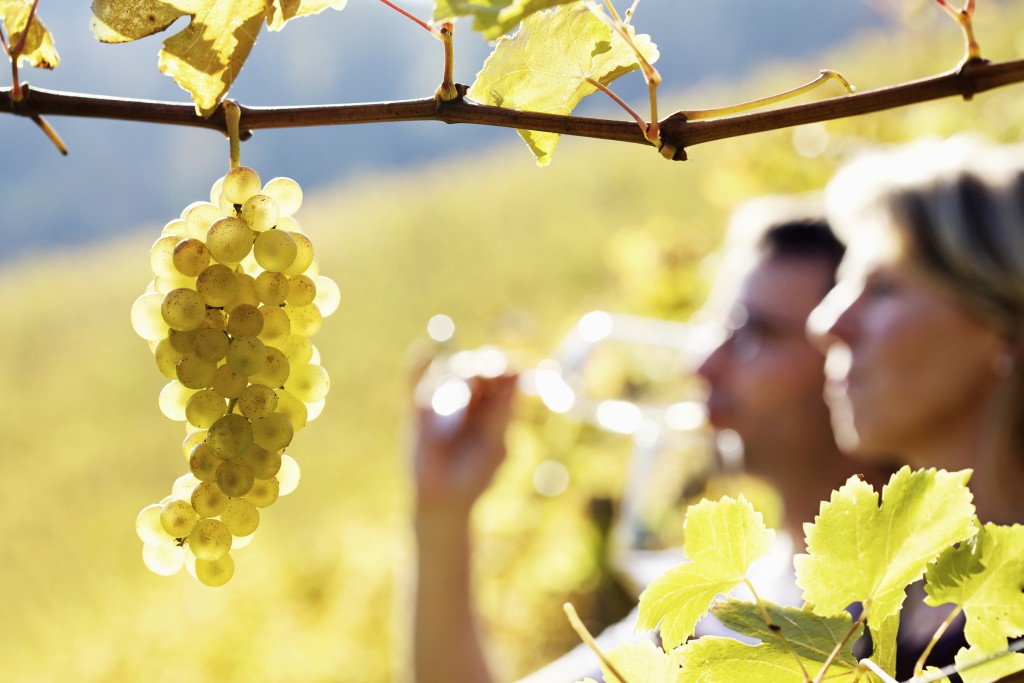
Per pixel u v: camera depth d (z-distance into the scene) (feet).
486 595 12.67
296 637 14.92
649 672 1.64
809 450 7.07
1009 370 4.60
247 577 17.69
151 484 41.37
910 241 4.89
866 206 5.31
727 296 7.99
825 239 7.53
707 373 7.59
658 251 12.75
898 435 4.98
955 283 4.74
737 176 10.89
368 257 52.85
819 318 5.55
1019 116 7.74
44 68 2.10
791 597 5.55
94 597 31.78
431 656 6.53
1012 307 4.61
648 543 9.05
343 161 94.99
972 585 1.61
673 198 33.86
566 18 1.98
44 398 51.26
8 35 2.07
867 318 5.12
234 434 1.90
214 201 2.10
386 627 14.10
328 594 16.21
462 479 6.68
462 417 6.64
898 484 1.66
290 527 28.81
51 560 36.09
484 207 52.75
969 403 4.77
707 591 1.71
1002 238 4.61
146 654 16.57
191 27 1.96
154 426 45.55
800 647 1.63
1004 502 4.51
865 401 5.10
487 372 6.87
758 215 8.25
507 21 1.53
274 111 2.00
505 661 11.62
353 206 71.72
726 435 8.21
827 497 6.97
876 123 8.86
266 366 2.00
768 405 7.19
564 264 40.14
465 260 46.70
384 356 40.60
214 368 1.97
